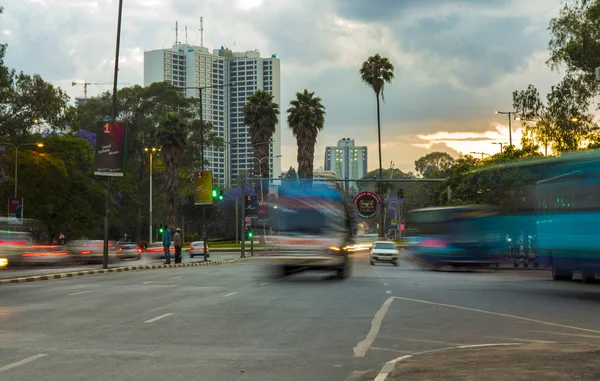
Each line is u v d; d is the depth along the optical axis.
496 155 67.12
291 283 28.89
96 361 10.41
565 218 26.95
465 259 42.56
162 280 31.58
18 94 67.69
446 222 43.22
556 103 54.38
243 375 9.34
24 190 74.75
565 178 27.00
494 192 60.81
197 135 111.38
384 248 51.34
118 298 21.62
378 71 84.38
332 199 31.28
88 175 81.81
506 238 45.00
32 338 12.85
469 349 10.97
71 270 40.19
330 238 30.94
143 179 111.69
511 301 20.25
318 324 14.91
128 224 111.81
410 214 56.59
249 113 81.75
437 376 8.52
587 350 10.59
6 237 44.16
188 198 119.19
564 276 30.42
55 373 9.45
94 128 106.38
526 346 11.27
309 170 79.81
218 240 124.62
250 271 40.72
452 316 16.34
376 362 10.33
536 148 56.78
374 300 20.55
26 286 28.20
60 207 77.44
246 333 13.52
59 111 69.75
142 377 9.18
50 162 74.31
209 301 20.41
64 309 18.20
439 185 100.00
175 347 11.79
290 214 31.12
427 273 38.09
